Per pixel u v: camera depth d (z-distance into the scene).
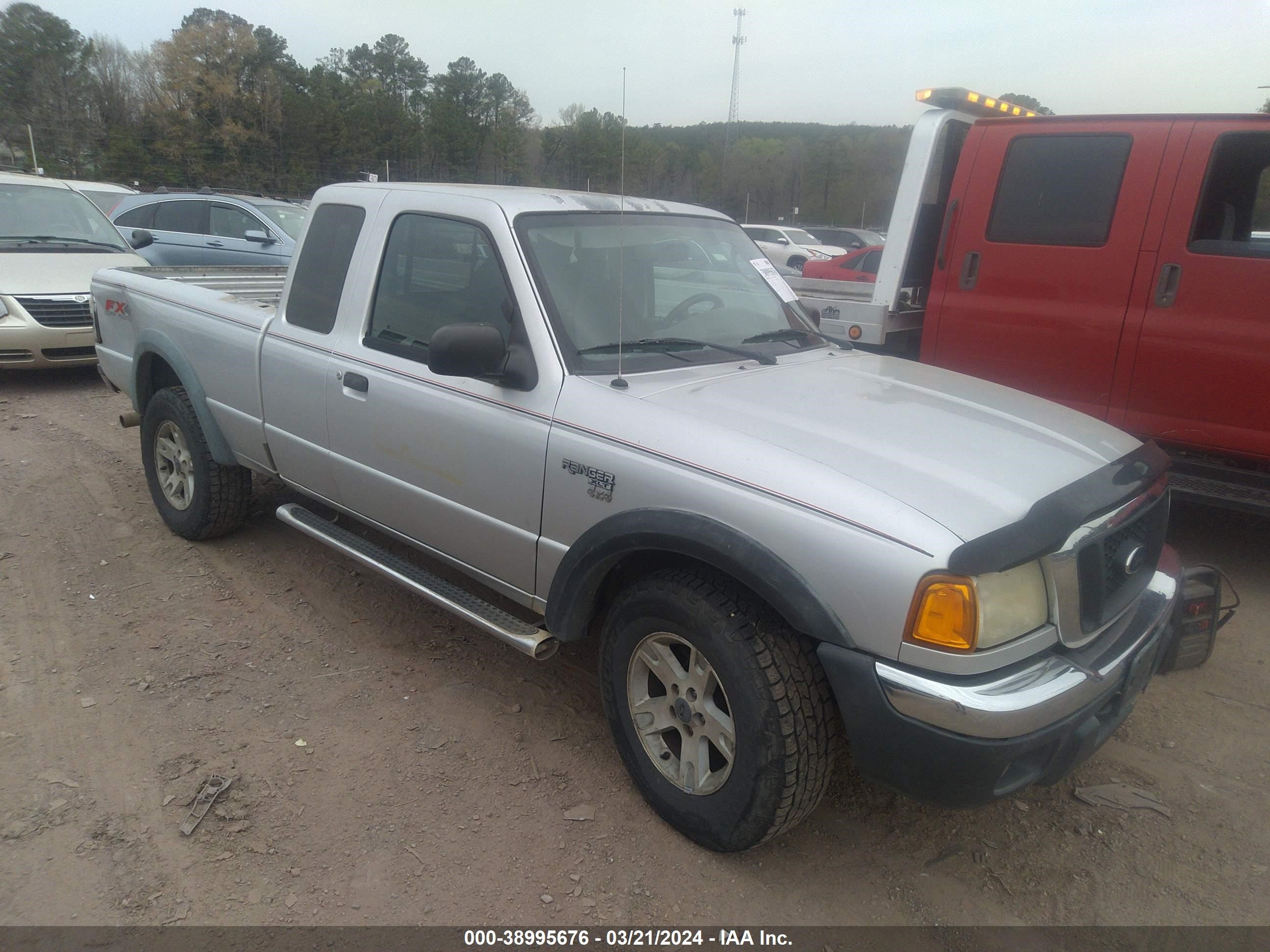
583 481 2.77
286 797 2.92
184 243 11.66
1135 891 2.68
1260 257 4.25
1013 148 4.92
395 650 3.85
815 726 2.43
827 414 2.77
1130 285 4.61
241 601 4.22
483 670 3.72
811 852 2.79
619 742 2.91
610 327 3.12
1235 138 4.30
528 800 2.95
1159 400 4.62
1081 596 2.40
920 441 2.62
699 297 3.53
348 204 3.78
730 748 2.59
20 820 2.77
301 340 3.80
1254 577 4.84
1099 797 3.09
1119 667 2.48
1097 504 2.43
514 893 2.57
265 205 12.31
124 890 2.52
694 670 2.64
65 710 3.33
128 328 5.02
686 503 2.51
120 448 6.49
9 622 3.95
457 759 3.15
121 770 3.02
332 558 4.70
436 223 3.37
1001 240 5.02
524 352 2.99
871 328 5.52
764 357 3.31
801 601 2.29
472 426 3.09
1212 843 2.88
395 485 3.46
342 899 2.52
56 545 4.76
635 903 2.55
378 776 3.04
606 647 2.88
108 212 13.40
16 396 7.97
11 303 7.93
